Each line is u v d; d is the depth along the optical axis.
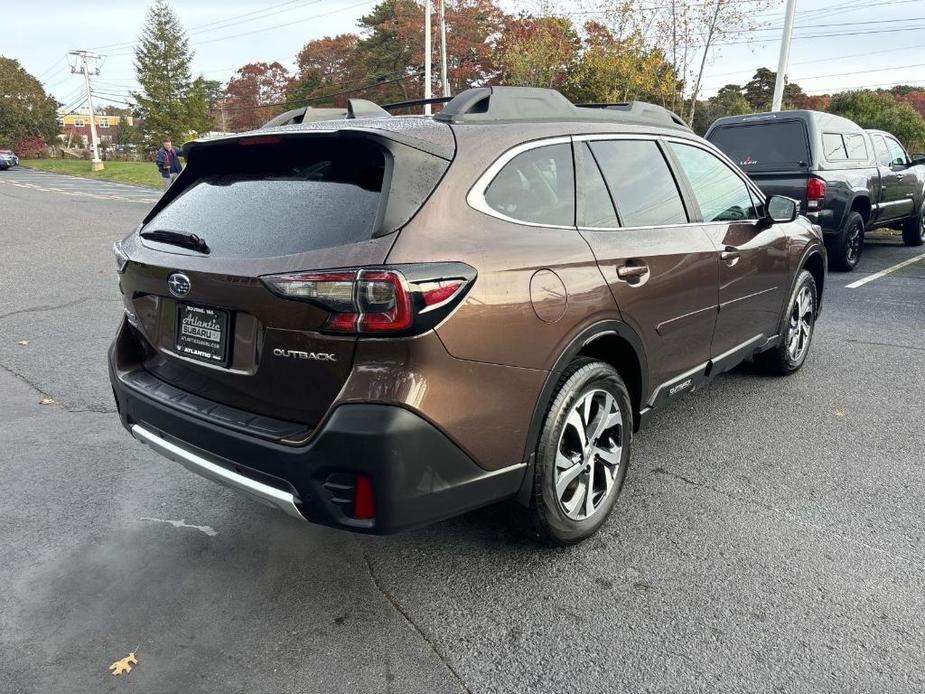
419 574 2.80
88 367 5.35
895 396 4.75
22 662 2.31
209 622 2.52
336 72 69.06
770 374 5.14
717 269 3.62
